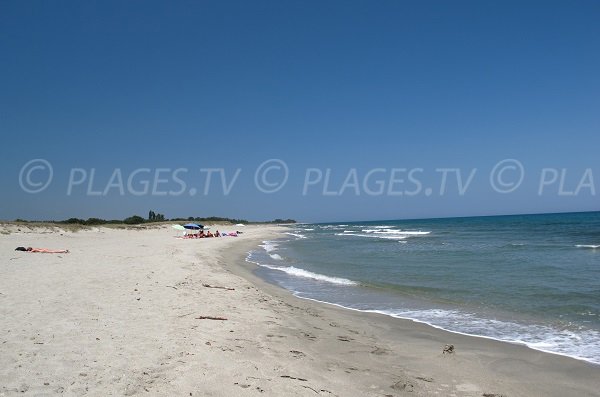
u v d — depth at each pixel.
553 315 10.66
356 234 64.56
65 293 10.55
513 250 28.44
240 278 16.08
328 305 12.32
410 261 23.23
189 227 53.47
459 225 95.06
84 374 5.49
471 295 13.41
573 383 6.33
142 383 5.30
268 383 5.62
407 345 8.25
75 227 50.16
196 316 9.05
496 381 6.38
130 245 31.53
